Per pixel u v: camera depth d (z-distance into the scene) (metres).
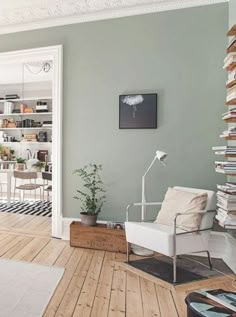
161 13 3.21
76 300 2.10
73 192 3.53
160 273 2.58
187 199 2.71
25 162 5.96
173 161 3.19
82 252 3.08
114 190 3.39
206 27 3.08
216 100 3.06
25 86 6.59
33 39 3.67
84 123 3.48
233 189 2.23
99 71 3.42
